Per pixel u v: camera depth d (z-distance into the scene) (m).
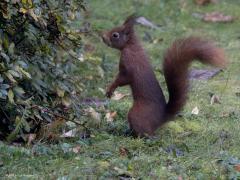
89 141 10.41
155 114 10.66
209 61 10.37
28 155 9.52
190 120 11.94
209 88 14.04
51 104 10.92
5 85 9.66
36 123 10.61
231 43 17.62
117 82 11.01
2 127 10.59
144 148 10.23
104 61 15.02
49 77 10.81
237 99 13.37
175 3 20.98
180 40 10.64
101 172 8.98
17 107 10.19
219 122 11.86
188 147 10.41
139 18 19.22
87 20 18.34
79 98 12.52
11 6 10.06
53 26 10.87
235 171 9.18
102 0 20.66
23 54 10.52
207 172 9.25
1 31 10.12
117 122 11.54
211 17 19.88
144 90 10.72
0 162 9.15
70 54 11.28
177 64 10.52
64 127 10.84
